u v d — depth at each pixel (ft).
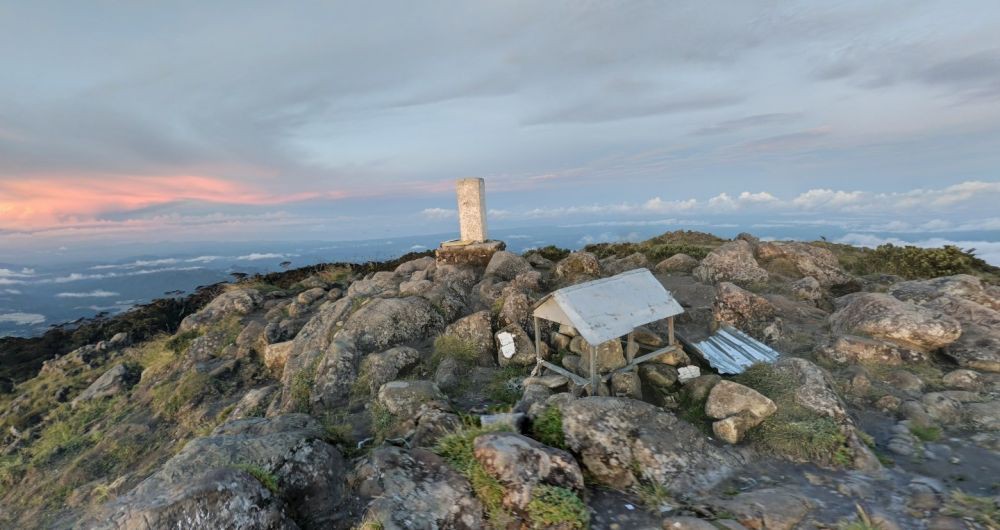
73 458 33.81
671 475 17.40
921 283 35.91
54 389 49.03
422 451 17.89
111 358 55.31
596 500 16.81
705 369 26.27
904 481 17.06
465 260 48.42
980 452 18.67
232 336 46.83
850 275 45.24
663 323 33.86
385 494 15.66
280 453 16.66
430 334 34.06
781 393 22.08
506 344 28.89
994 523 14.34
